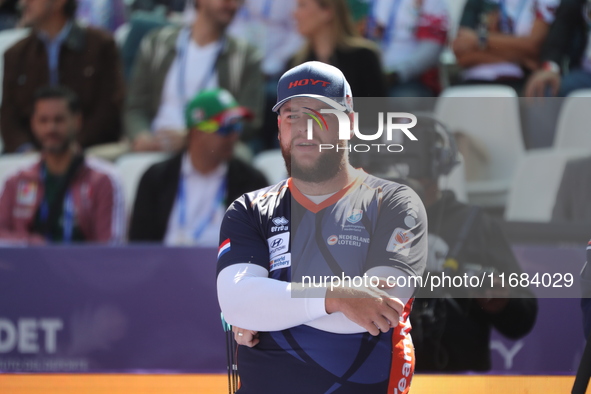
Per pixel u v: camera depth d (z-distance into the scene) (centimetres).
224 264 609
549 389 876
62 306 1151
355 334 593
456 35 1661
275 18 1616
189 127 1437
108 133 1619
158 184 1448
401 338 616
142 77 1644
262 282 573
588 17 1644
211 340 1137
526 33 1647
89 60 1611
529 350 900
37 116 1473
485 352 865
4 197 1464
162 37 1650
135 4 1705
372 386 591
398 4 1620
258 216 623
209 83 1614
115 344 1144
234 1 1606
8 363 1146
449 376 866
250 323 577
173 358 1137
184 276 1148
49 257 1157
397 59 1634
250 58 1617
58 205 1453
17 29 1698
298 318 562
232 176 1448
